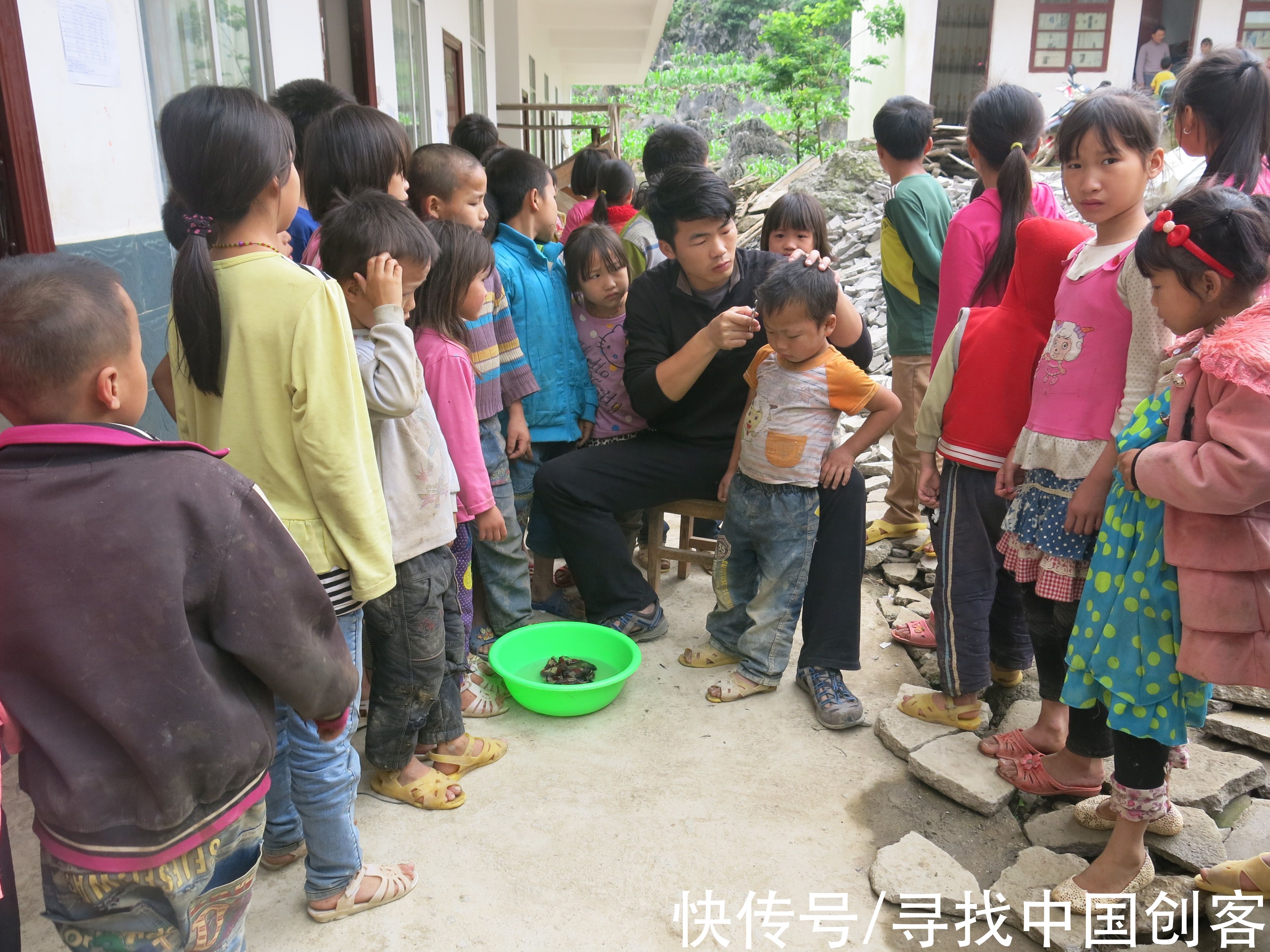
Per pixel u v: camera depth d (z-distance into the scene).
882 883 2.03
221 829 1.33
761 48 45.34
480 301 2.44
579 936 1.93
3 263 1.24
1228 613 1.68
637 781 2.42
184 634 1.23
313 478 1.69
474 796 2.36
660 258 3.86
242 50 4.42
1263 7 17.25
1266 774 2.38
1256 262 1.63
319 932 1.92
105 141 3.20
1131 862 1.94
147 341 3.50
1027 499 2.22
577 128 12.57
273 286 1.65
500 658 2.80
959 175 12.24
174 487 1.23
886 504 4.13
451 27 8.79
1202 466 1.63
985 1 18.06
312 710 1.43
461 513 2.43
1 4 2.58
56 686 1.20
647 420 3.15
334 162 2.31
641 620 3.12
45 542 1.18
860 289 7.94
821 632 2.76
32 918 1.92
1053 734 2.39
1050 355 2.16
